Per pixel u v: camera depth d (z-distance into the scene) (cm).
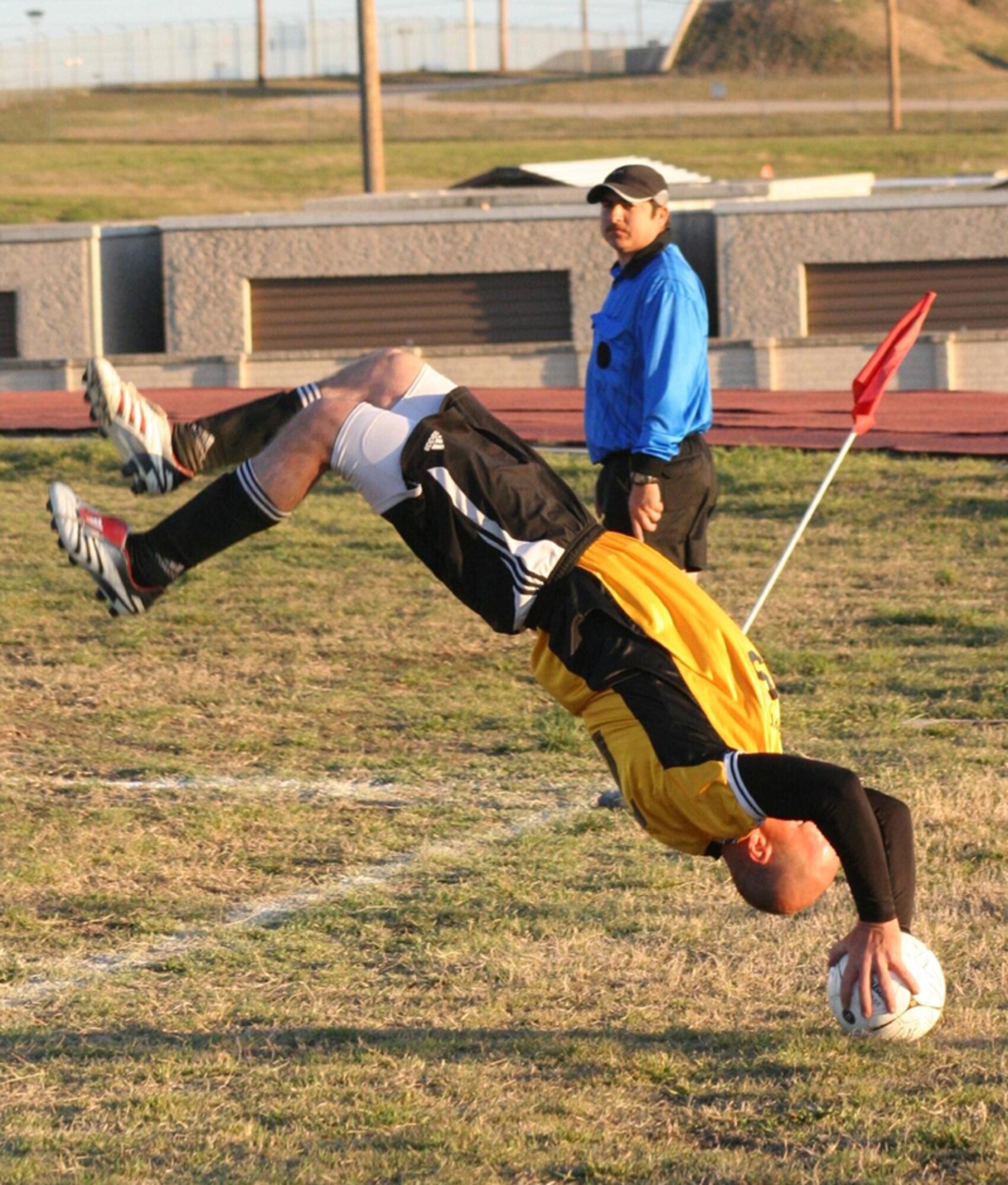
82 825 2469
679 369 2308
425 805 2581
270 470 1631
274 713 3133
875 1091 1554
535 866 2277
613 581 1581
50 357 10281
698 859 2292
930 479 5353
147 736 2986
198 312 10194
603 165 12238
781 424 6656
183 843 2403
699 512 2394
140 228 10625
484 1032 1736
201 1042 1725
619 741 1541
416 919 2086
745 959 1920
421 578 4256
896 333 2495
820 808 1464
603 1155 1434
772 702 1572
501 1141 1462
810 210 9725
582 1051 1664
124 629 3750
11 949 2011
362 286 10169
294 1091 1590
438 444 1603
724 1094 1565
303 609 3919
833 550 4581
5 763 2819
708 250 10194
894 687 3250
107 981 1909
